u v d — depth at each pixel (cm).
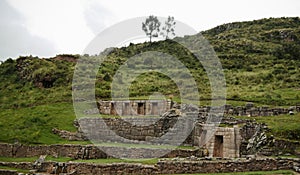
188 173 2722
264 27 13950
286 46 10606
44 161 3394
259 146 3062
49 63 6819
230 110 4422
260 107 4409
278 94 5475
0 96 5894
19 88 6181
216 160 2791
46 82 6153
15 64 7031
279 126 3334
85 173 3098
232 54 9912
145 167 2891
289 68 7894
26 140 3956
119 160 3278
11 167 3406
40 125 4391
